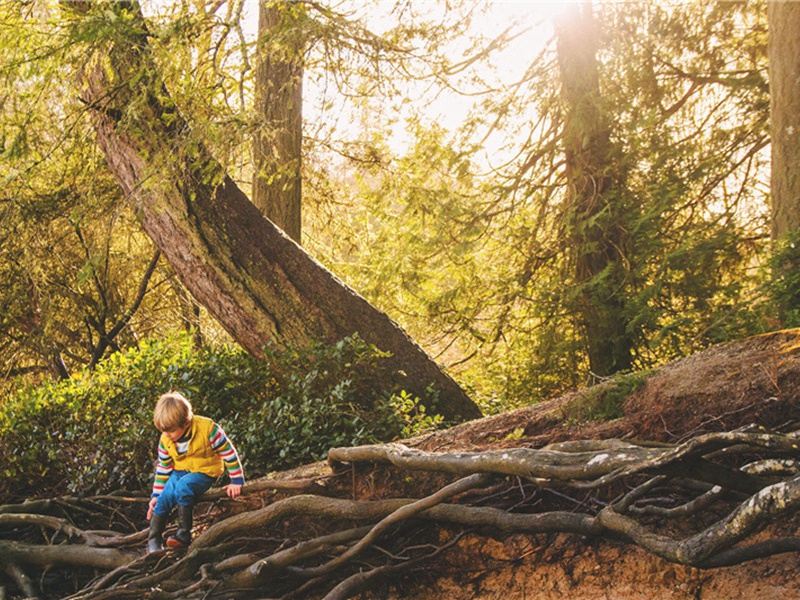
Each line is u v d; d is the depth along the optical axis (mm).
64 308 13695
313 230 14883
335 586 5234
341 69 10305
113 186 12078
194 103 8828
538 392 12453
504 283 12797
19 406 7895
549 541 4977
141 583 5395
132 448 7148
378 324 8812
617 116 11633
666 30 11789
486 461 4855
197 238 8500
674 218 11719
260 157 11195
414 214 12883
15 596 5918
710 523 4621
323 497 5504
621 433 5336
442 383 8797
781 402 4941
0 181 8758
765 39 11609
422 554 5270
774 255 7781
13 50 7859
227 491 5602
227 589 5395
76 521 6758
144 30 8148
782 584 4148
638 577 4590
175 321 15859
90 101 8742
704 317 10664
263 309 8508
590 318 11742
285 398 7688
